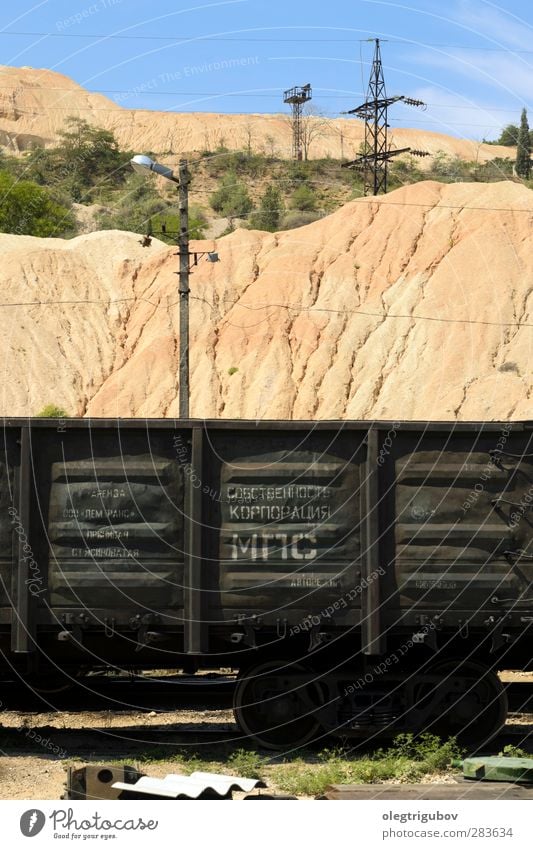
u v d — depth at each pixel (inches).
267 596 514.3
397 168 5876.0
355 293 2792.8
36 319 2817.4
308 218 4389.8
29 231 3727.9
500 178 5861.2
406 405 2488.9
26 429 513.0
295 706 528.7
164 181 5132.9
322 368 2608.3
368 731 521.0
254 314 2751.0
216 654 540.7
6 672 573.0
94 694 619.5
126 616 512.7
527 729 561.0
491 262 2770.7
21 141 7234.3
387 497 522.9
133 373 2645.2
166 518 515.8
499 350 2591.0
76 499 515.2
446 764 490.6
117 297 2933.1
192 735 547.2
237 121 7263.8
